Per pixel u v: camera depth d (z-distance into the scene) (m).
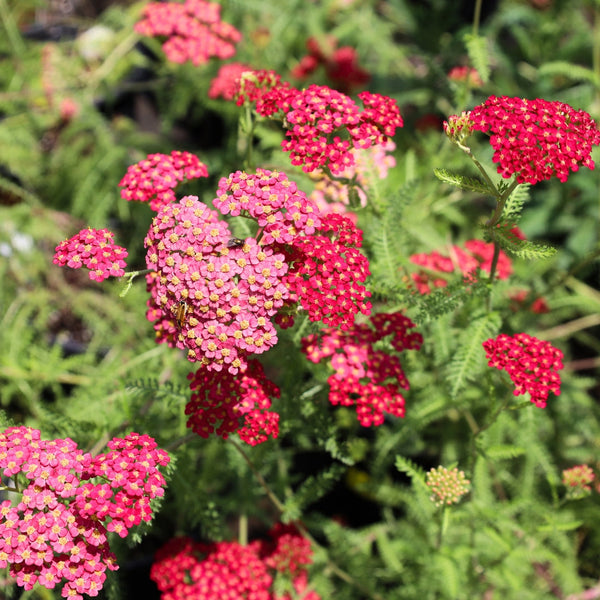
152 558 0.69
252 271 0.50
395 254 0.58
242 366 0.51
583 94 0.79
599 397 0.82
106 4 1.05
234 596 0.58
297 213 0.51
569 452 0.71
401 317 0.57
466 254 0.64
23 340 0.74
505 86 0.84
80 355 0.76
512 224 0.53
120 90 0.88
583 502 0.69
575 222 0.81
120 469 0.50
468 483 0.55
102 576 0.50
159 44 0.83
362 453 0.70
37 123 0.86
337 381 0.55
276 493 0.66
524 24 0.96
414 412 0.62
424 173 0.71
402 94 0.83
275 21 0.80
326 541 0.75
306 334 0.56
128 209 0.81
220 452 0.64
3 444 0.50
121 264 0.52
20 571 0.50
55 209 0.85
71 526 0.50
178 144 0.88
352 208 0.58
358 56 0.88
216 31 0.71
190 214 0.51
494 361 0.53
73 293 0.80
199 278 0.50
